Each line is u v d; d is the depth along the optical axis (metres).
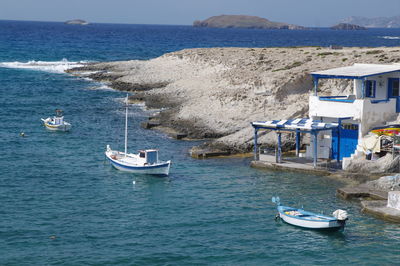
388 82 49.09
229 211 37.28
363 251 30.70
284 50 110.56
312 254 30.41
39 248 30.95
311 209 37.16
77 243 31.77
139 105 83.50
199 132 61.38
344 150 48.56
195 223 35.09
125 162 48.09
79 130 65.56
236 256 30.16
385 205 36.56
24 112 77.25
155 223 35.06
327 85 67.56
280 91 65.69
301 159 49.69
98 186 43.25
